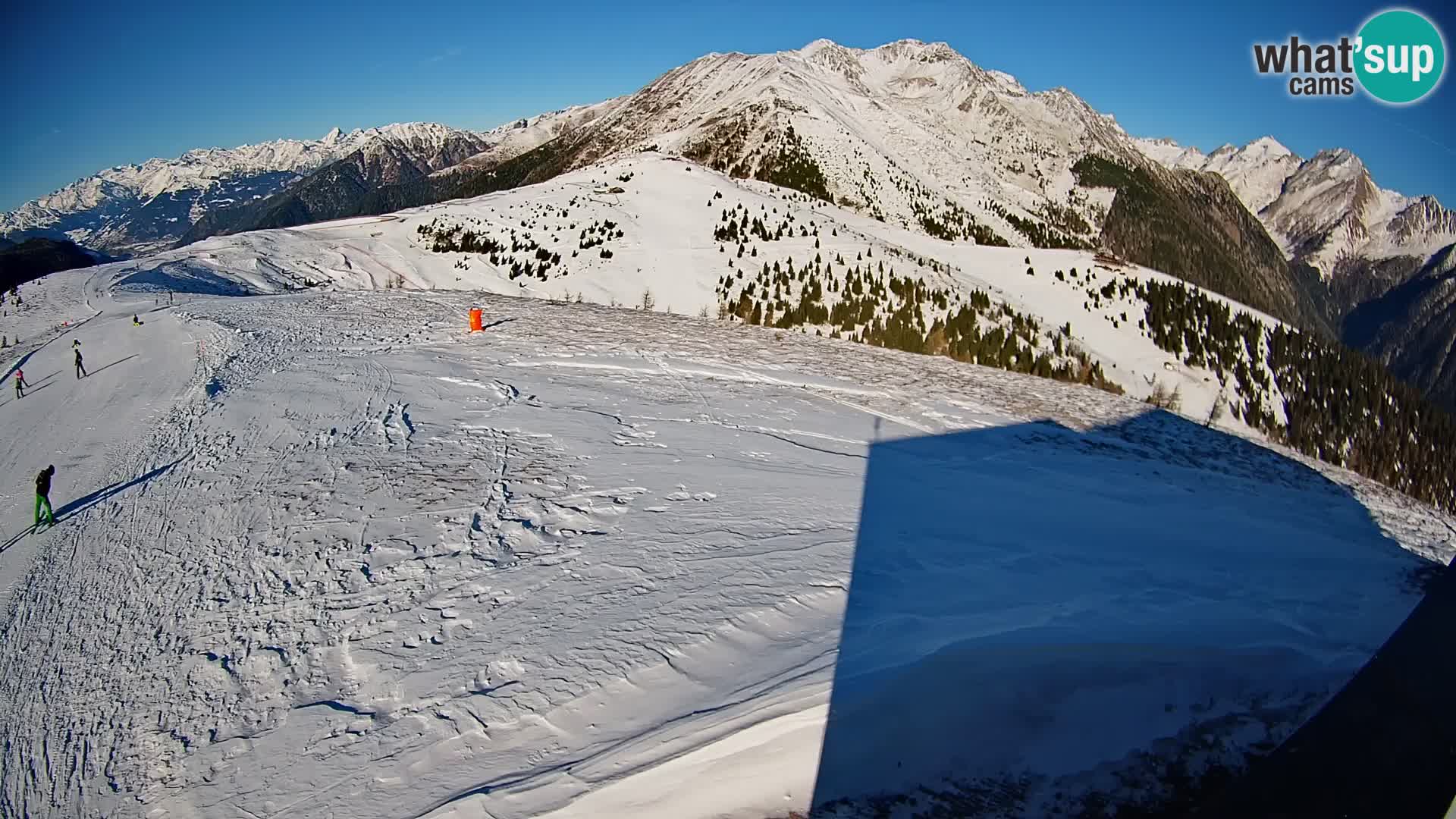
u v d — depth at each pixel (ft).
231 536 37.73
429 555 32.40
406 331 93.15
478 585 29.09
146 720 23.99
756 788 17.37
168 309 122.42
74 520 44.39
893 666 21.38
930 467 48.70
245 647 27.07
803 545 31.96
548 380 67.36
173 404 68.08
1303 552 39.73
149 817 19.24
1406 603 31.83
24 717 25.27
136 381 79.92
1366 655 24.73
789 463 45.98
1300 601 30.25
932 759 18.39
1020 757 18.69
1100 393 89.04
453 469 44.06
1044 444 60.18
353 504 39.34
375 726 21.09
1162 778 18.11
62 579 36.63
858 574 28.84
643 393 63.77
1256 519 47.14
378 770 19.20
